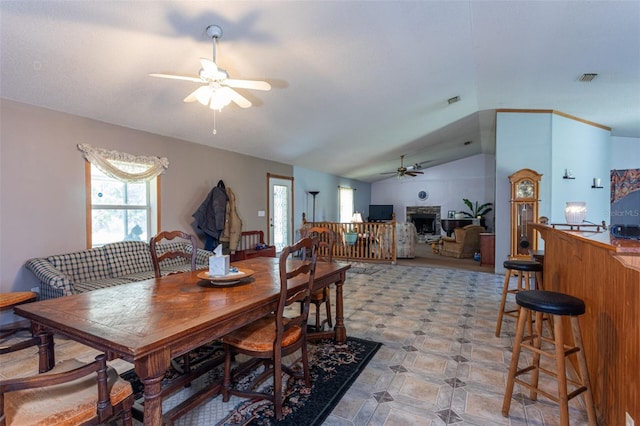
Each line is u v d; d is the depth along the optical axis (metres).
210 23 2.61
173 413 1.80
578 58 3.58
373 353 2.71
